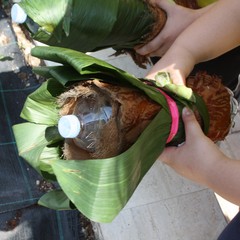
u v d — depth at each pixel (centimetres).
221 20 82
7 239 124
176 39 83
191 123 70
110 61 136
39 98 64
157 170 121
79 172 50
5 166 133
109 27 81
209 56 84
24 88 150
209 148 70
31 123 69
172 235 113
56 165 50
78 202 50
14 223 126
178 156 73
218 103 80
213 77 81
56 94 62
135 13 87
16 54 155
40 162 62
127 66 135
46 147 63
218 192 71
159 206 116
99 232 119
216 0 101
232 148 122
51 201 65
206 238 112
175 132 67
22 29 157
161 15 92
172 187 119
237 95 112
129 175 54
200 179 73
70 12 75
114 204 53
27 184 131
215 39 82
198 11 92
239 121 125
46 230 125
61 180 50
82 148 57
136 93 61
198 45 81
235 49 103
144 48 96
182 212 116
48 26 78
